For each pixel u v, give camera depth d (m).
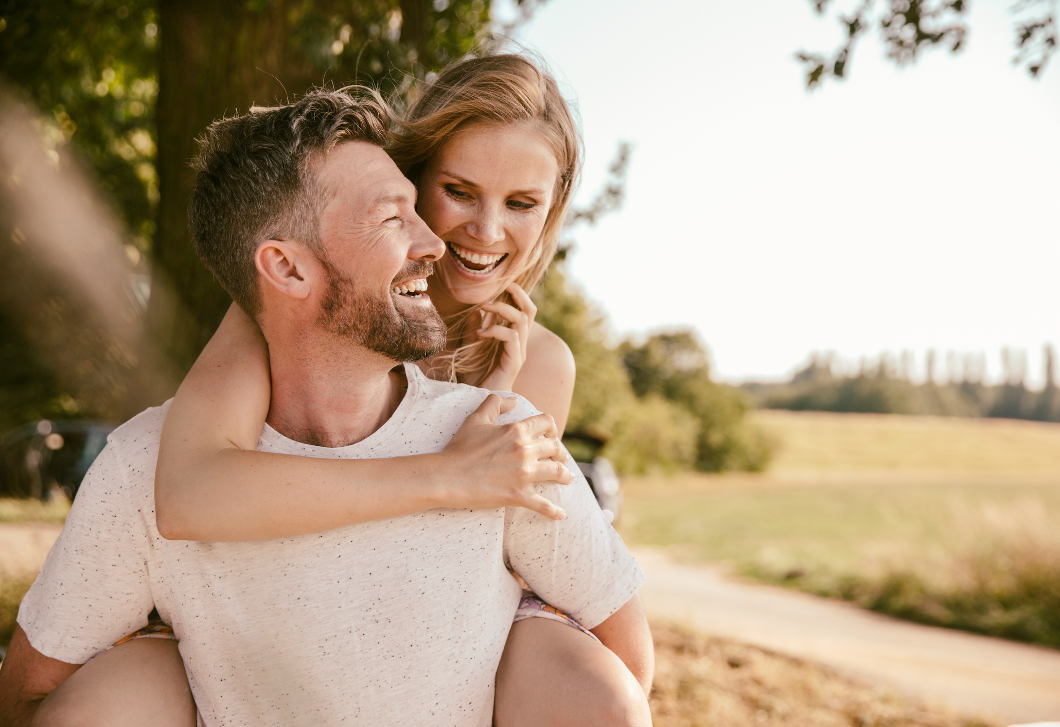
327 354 1.14
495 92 1.51
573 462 1.28
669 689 3.99
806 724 3.83
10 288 3.60
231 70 2.94
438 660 1.12
